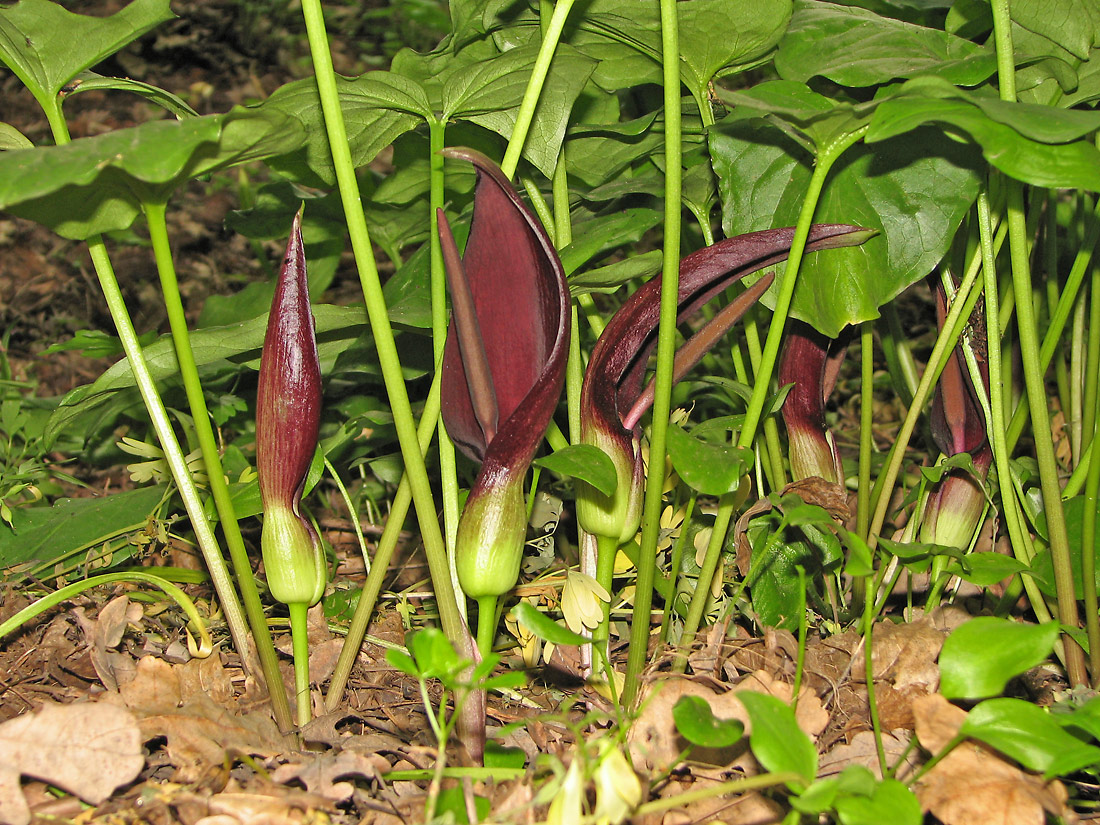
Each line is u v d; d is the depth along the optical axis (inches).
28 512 30.5
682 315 25.8
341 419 33.0
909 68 25.3
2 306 52.8
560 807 20.3
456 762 24.0
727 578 28.2
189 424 31.2
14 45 24.2
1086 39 25.3
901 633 25.7
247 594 24.5
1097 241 28.6
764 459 29.5
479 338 23.4
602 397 24.7
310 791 22.7
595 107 29.4
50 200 23.2
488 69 25.9
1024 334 25.5
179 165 21.6
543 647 27.1
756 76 58.6
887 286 26.3
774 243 25.1
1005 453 26.7
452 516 25.5
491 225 23.8
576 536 32.6
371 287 23.4
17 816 21.9
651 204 31.3
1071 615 25.8
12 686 26.4
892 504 33.0
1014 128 21.8
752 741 20.6
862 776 20.5
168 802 22.5
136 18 24.9
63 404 28.1
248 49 86.3
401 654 21.1
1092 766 23.7
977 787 22.0
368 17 88.7
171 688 24.9
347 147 23.2
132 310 53.7
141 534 29.6
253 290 36.1
